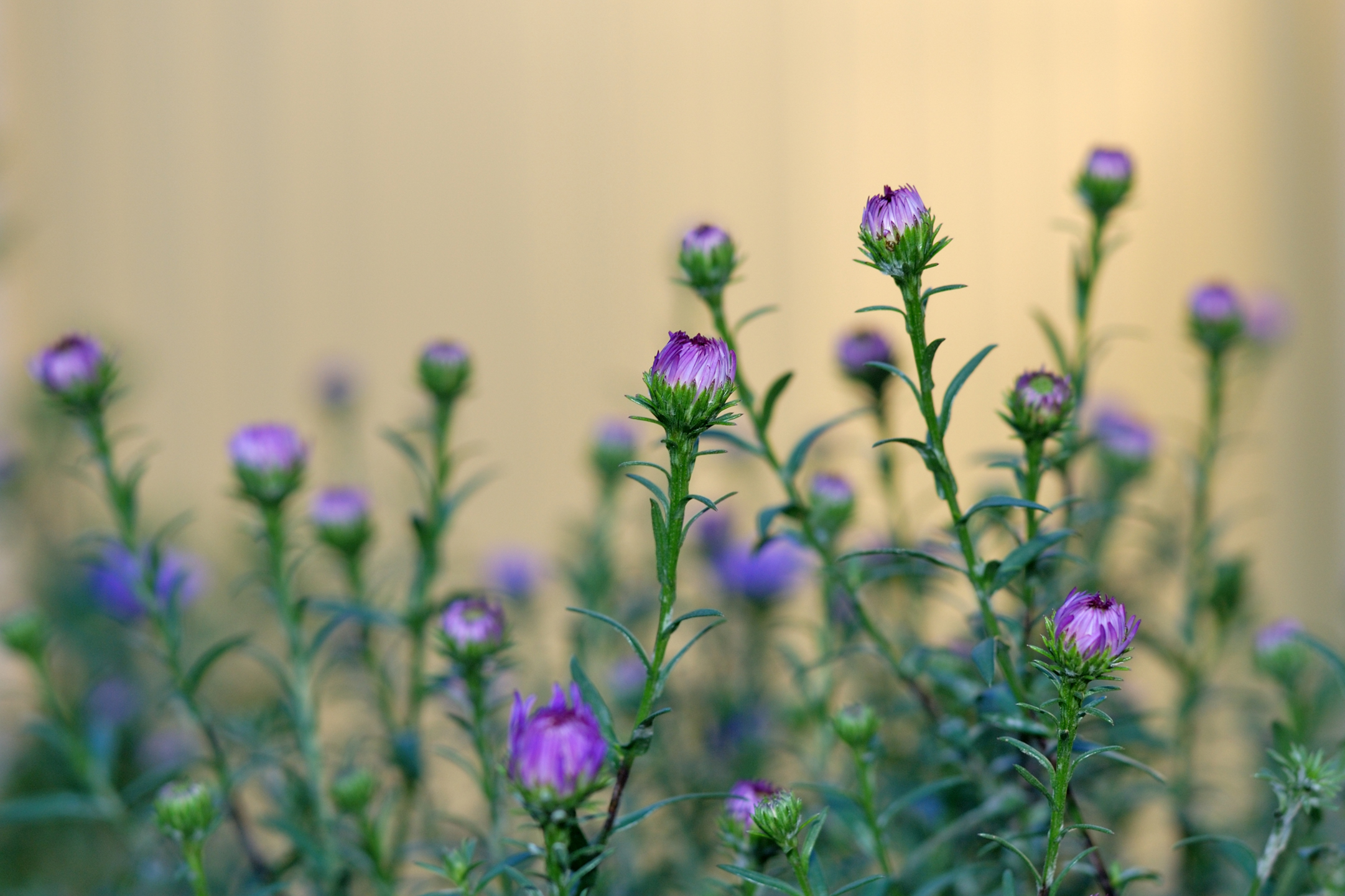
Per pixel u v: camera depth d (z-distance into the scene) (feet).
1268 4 4.94
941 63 5.07
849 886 1.77
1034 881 1.92
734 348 1.97
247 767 2.02
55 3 5.25
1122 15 5.03
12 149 4.48
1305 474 5.02
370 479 4.22
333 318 5.38
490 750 1.93
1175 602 3.20
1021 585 1.89
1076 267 2.02
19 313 5.17
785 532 1.96
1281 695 2.09
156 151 5.36
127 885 2.08
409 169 5.32
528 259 5.30
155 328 5.40
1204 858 2.06
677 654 1.74
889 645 1.95
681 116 5.18
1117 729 1.98
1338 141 4.83
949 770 1.99
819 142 5.13
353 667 2.41
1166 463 3.37
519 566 2.95
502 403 5.30
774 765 2.36
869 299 5.13
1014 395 1.85
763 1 5.11
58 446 3.49
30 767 2.85
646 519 2.72
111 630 2.81
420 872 2.26
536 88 5.24
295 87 5.33
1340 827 2.08
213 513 4.64
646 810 1.75
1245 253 5.08
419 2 5.26
